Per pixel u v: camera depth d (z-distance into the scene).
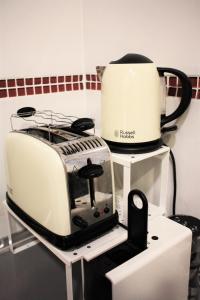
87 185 0.70
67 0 1.12
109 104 0.79
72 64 1.20
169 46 0.91
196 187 0.96
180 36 0.87
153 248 0.69
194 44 0.84
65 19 1.13
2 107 1.04
